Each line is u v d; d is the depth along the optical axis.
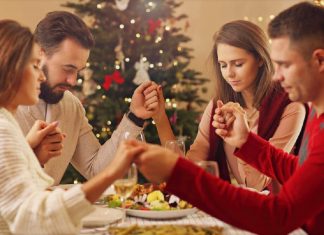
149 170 1.11
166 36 4.11
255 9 5.09
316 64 1.18
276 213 1.09
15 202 1.08
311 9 1.19
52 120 2.10
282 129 2.22
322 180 1.11
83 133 2.23
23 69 1.20
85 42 2.10
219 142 2.30
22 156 1.14
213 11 5.09
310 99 1.24
